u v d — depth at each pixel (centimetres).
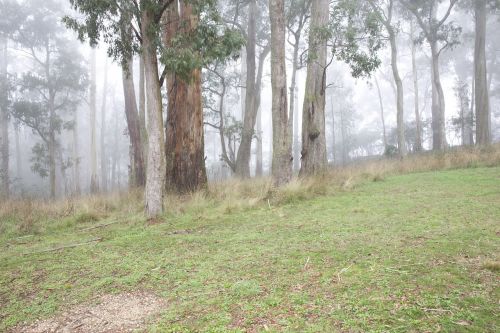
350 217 715
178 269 479
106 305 387
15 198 1367
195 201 975
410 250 475
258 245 564
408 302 330
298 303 349
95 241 672
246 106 2164
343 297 352
